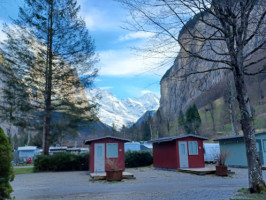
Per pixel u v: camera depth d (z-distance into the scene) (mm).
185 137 15750
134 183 9656
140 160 21156
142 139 63594
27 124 18125
